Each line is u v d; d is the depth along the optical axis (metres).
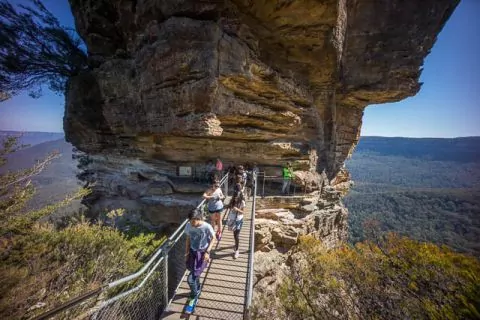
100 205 17.64
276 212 15.10
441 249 9.98
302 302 8.68
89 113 17.75
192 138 15.02
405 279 8.15
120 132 16.86
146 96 14.27
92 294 3.30
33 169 6.05
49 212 6.77
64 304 2.97
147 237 11.30
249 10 12.73
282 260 14.02
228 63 11.90
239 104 13.33
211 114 12.04
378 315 7.44
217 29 11.50
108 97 16.44
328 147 21.20
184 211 13.85
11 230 5.96
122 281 3.83
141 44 14.37
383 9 17.42
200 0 11.63
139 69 14.40
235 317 5.44
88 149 19.11
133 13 14.42
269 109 14.95
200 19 12.08
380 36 18.20
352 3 17.00
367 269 9.84
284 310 8.20
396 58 18.66
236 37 12.59
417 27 17.94
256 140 16.17
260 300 8.36
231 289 6.29
